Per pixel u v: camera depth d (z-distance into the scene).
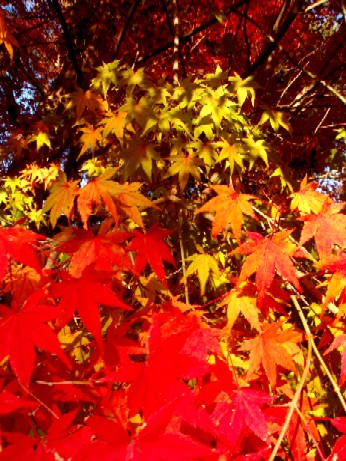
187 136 2.56
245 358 1.78
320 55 5.11
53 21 7.29
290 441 1.40
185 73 3.72
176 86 2.79
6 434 1.00
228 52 4.82
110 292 1.37
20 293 1.54
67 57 5.77
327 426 2.06
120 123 2.53
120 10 5.75
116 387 1.67
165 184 2.79
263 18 6.08
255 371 1.64
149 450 0.89
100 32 5.76
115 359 1.45
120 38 4.86
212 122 2.47
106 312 1.85
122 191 1.74
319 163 5.39
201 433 1.20
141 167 2.48
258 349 1.53
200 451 0.89
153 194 2.78
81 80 4.84
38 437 1.01
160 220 2.82
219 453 1.16
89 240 1.55
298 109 4.07
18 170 5.25
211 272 2.53
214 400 1.32
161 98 2.56
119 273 1.87
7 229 1.36
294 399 1.30
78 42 5.73
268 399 1.31
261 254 1.56
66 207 1.85
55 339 1.18
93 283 1.38
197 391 1.42
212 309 2.61
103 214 2.36
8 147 5.11
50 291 1.37
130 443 0.90
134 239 1.75
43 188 4.88
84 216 1.68
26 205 4.36
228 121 2.62
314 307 2.20
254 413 1.28
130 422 1.33
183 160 2.40
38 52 8.00
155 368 1.15
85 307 1.33
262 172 3.47
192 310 1.81
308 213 1.81
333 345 1.51
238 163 2.44
